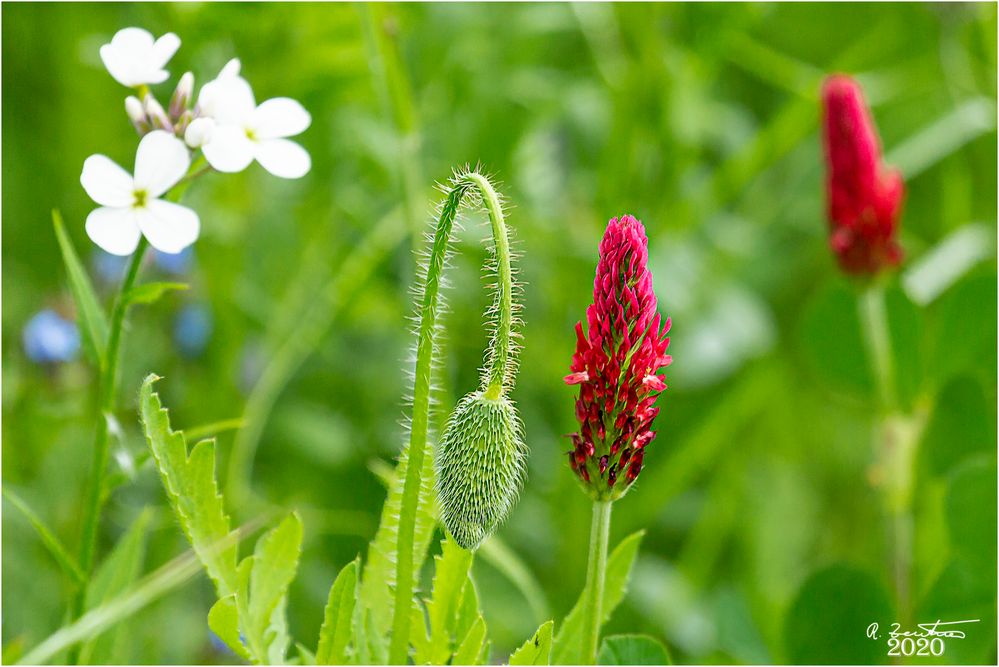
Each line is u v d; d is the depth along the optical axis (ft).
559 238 2.39
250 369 2.33
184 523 1.53
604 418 1.52
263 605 1.57
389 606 1.62
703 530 2.34
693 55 2.38
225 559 1.55
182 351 2.21
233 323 2.20
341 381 2.48
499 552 1.75
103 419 1.65
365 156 2.47
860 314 2.01
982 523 1.85
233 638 1.53
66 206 2.61
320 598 2.09
